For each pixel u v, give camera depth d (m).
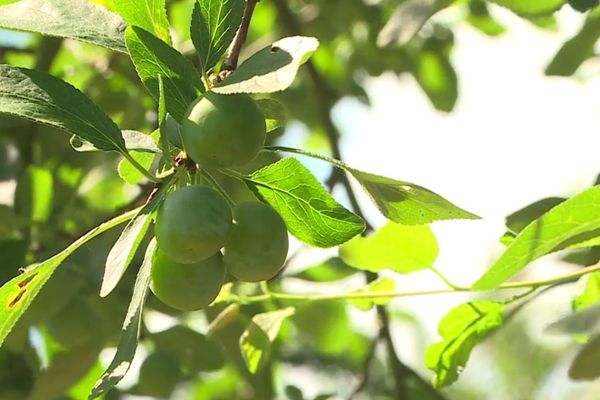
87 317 1.78
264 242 1.44
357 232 1.47
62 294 1.73
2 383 1.91
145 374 1.84
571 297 1.61
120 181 1.98
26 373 1.94
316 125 2.62
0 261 1.72
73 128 1.43
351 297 1.61
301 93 2.61
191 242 1.41
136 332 1.42
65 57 2.25
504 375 4.61
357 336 2.44
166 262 1.44
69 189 1.90
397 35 1.64
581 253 1.61
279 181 1.46
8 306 1.45
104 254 1.73
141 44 1.43
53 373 1.75
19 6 1.45
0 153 1.77
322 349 2.41
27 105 1.43
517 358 4.45
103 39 1.44
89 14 1.45
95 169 1.93
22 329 1.73
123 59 2.10
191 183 1.44
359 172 1.44
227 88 1.40
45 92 1.43
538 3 1.68
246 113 1.42
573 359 1.49
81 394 2.04
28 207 1.80
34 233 1.78
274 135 2.05
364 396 2.38
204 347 1.83
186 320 1.97
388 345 1.96
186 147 1.42
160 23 1.45
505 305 1.60
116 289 1.76
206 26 1.44
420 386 1.95
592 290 1.60
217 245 1.42
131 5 1.45
